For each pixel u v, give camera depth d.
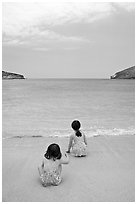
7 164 5.69
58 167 4.67
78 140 6.28
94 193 4.28
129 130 9.83
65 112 15.32
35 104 19.34
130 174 5.09
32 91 33.34
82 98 23.95
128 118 13.03
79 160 5.97
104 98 23.89
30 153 6.53
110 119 12.76
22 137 8.48
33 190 4.43
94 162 5.83
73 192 4.33
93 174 5.11
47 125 11.20
